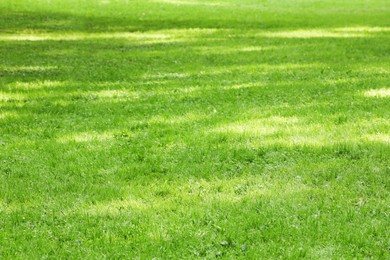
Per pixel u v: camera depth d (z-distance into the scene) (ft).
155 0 159.33
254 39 90.74
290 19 123.85
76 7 139.23
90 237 23.89
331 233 23.97
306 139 36.40
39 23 112.06
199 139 36.76
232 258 22.03
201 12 136.46
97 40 90.53
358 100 46.96
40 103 47.42
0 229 24.59
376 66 64.49
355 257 22.24
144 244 23.11
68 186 29.22
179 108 45.06
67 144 36.11
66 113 44.29
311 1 169.99
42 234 24.17
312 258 22.00
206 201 27.22
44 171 31.45
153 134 38.14
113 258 22.20
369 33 98.27
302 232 24.00
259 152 34.12
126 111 44.47
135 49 80.18
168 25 111.34
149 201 27.40
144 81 56.65
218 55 73.72
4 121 41.86
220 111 43.88
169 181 30.04
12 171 31.42
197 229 24.32
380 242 23.35
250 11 141.18
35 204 27.12
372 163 32.12
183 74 60.23
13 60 70.49
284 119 41.14
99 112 44.37
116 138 37.35
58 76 59.41
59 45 84.53
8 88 53.26
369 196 27.99
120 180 30.25
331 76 58.29
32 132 39.14
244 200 27.25
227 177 30.50
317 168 31.48
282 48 79.92
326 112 43.06
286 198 27.48
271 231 24.07
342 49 78.59
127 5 146.20
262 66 64.90
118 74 60.29
